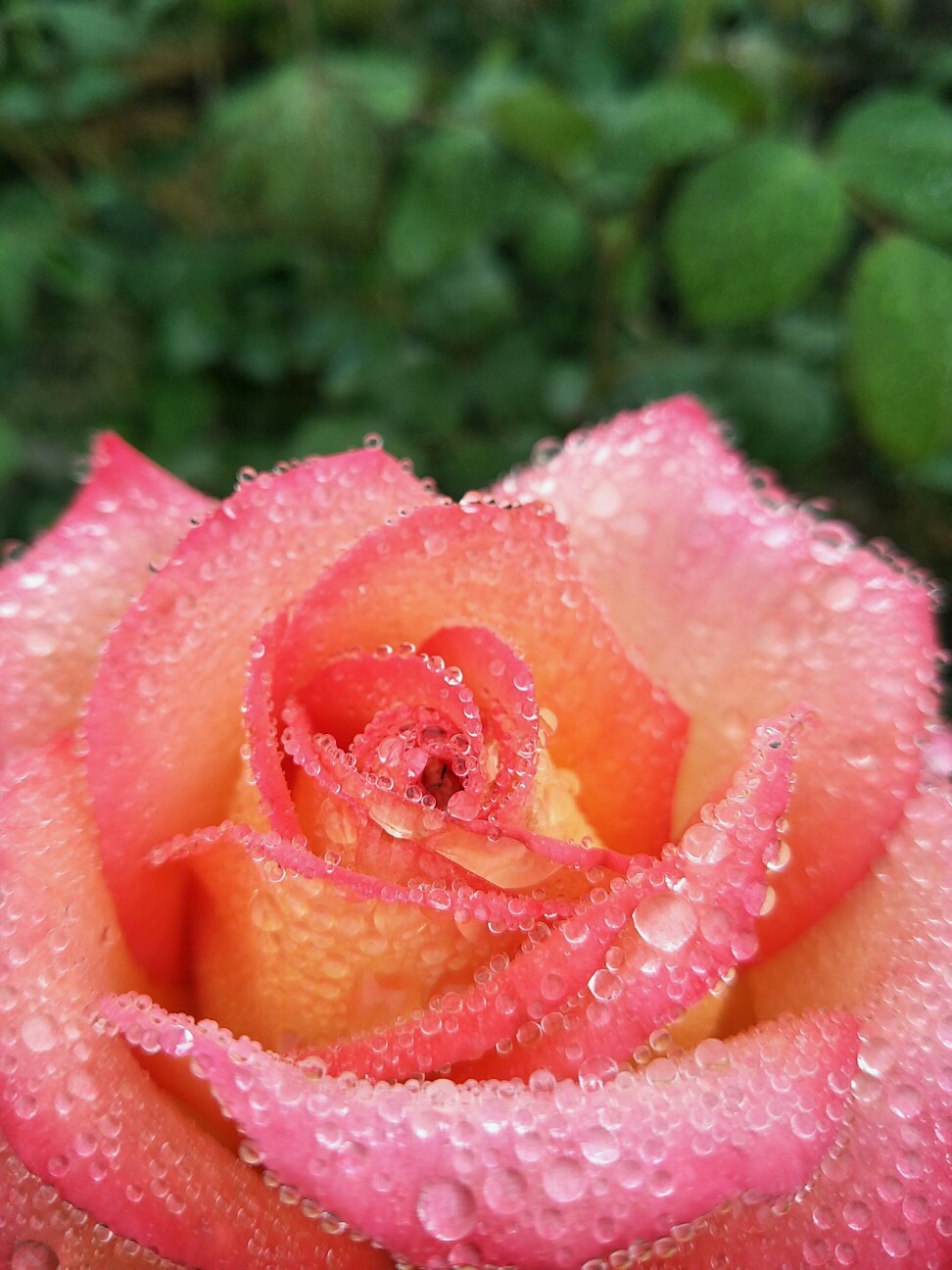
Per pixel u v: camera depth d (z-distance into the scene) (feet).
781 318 0.94
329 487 0.35
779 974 0.35
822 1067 0.30
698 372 0.89
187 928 0.33
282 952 0.31
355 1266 0.29
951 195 0.58
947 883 0.35
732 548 0.38
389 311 0.94
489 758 0.32
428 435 0.91
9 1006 0.28
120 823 0.31
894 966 0.34
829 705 0.35
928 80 0.98
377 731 0.32
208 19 0.90
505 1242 0.25
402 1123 0.26
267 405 1.00
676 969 0.28
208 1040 0.26
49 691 0.37
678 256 0.60
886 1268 0.30
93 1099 0.28
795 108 0.94
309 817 0.31
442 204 0.78
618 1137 0.26
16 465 0.85
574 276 0.95
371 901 0.30
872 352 0.57
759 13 0.99
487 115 0.77
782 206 0.58
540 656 0.34
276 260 0.94
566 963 0.28
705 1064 0.28
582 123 0.74
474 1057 0.28
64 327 0.94
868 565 0.38
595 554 0.40
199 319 0.95
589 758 0.35
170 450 0.93
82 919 0.30
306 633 0.32
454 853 0.29
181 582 0.32
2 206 0.91
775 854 0.30
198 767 0.33
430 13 1.03
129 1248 0.30
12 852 0.31
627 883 0.28
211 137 0.81
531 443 0.92
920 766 0.35
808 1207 0.31
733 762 0.36
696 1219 0.26
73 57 0.86
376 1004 0.31
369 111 0.79
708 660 0.37
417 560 0.33
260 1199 0.29
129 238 0.97
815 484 0.96
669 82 0.69
